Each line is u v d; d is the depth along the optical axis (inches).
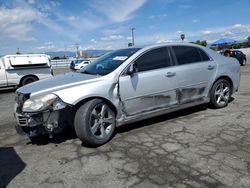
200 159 137.3
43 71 514.3
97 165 136.2
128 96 173.9
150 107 186.2
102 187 115.6
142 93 179.6
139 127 193.8
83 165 136.9
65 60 1680.6
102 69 183.0
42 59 513.0
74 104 153.5
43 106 150.1
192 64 209.2
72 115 162.9
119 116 173.5
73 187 116.8
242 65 829.2
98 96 160.9
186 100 206.8
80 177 125.0
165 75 190.1
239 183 114.0
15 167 138.9
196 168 128.0
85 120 153.9
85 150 156.8
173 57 200.2
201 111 229.6
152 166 132.1
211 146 153.7
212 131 178.7
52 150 159.3
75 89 156.3
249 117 207.3
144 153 148.2
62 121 157.8
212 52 232.2
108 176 124.6
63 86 158.7
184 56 207.9
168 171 126.3
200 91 216.4
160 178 120.3
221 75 229.0
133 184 116.6
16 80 488.7
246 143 156.6
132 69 174.4
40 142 173.8
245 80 437.4
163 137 171.8
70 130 191.2
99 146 161.8
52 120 153.2
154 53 191.5
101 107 164.2
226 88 237.9
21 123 160.9
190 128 186.9
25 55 499.2
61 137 180.2
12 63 482.3
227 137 167.0
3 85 478.9
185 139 166.4
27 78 499.5
